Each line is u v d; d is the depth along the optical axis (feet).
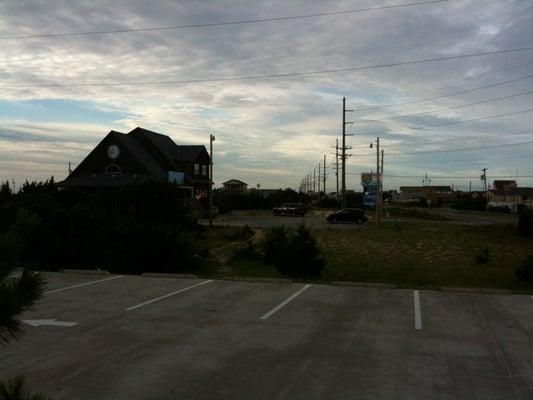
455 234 137.59
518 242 117.08
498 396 20.86
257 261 80.28
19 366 24.53
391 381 22.61
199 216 198.18
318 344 28.71
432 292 45.44
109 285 48.85
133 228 66.13
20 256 11.41
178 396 20.71
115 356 26.25
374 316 35.83
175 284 49.60
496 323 33.81
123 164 199.21
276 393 21.09
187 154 234.99
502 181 498.69
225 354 26.71
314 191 625.82
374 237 127.03
